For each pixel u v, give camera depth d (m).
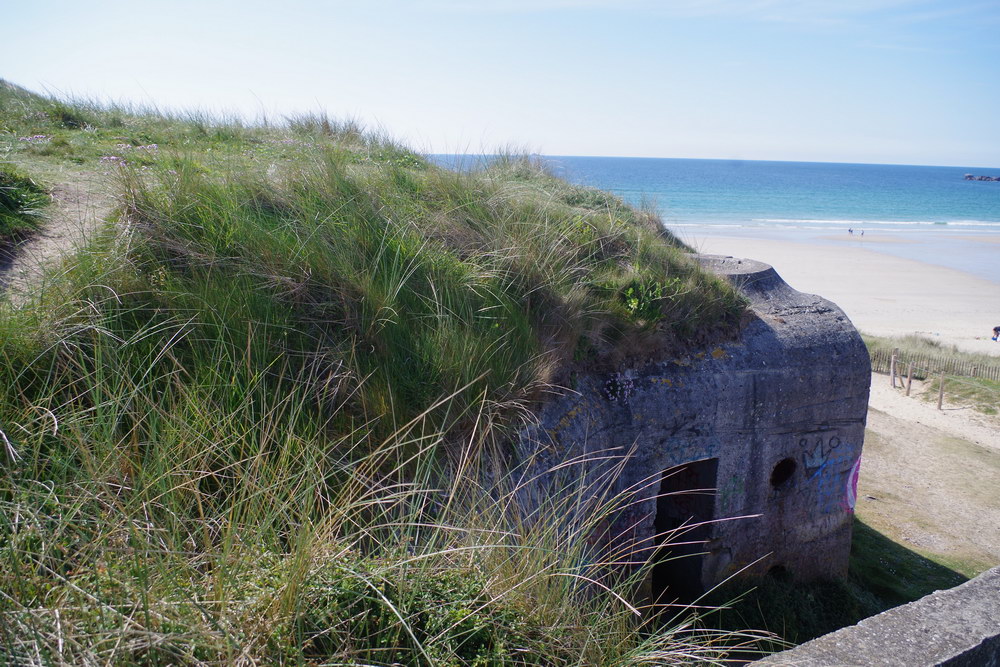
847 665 2.29
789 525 5.80
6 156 5.88
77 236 4.06
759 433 5.36
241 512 2.45
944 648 2.37
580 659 2.21
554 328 4.41
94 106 9.83
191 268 3.46
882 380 16.56
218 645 1.82
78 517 2.17
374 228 4.31
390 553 2.41
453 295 4.06
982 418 13.69
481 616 2.23
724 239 45.97
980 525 8.83
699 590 5.37
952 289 30.86
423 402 3.32
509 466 3.45
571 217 5.91
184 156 5.33
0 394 2.54
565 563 2.70
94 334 2.92
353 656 1.98
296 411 2.93
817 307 6.06
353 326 3.52
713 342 5.27
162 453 2.35
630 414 4.65
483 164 8.16
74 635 1.73
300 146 7.54
